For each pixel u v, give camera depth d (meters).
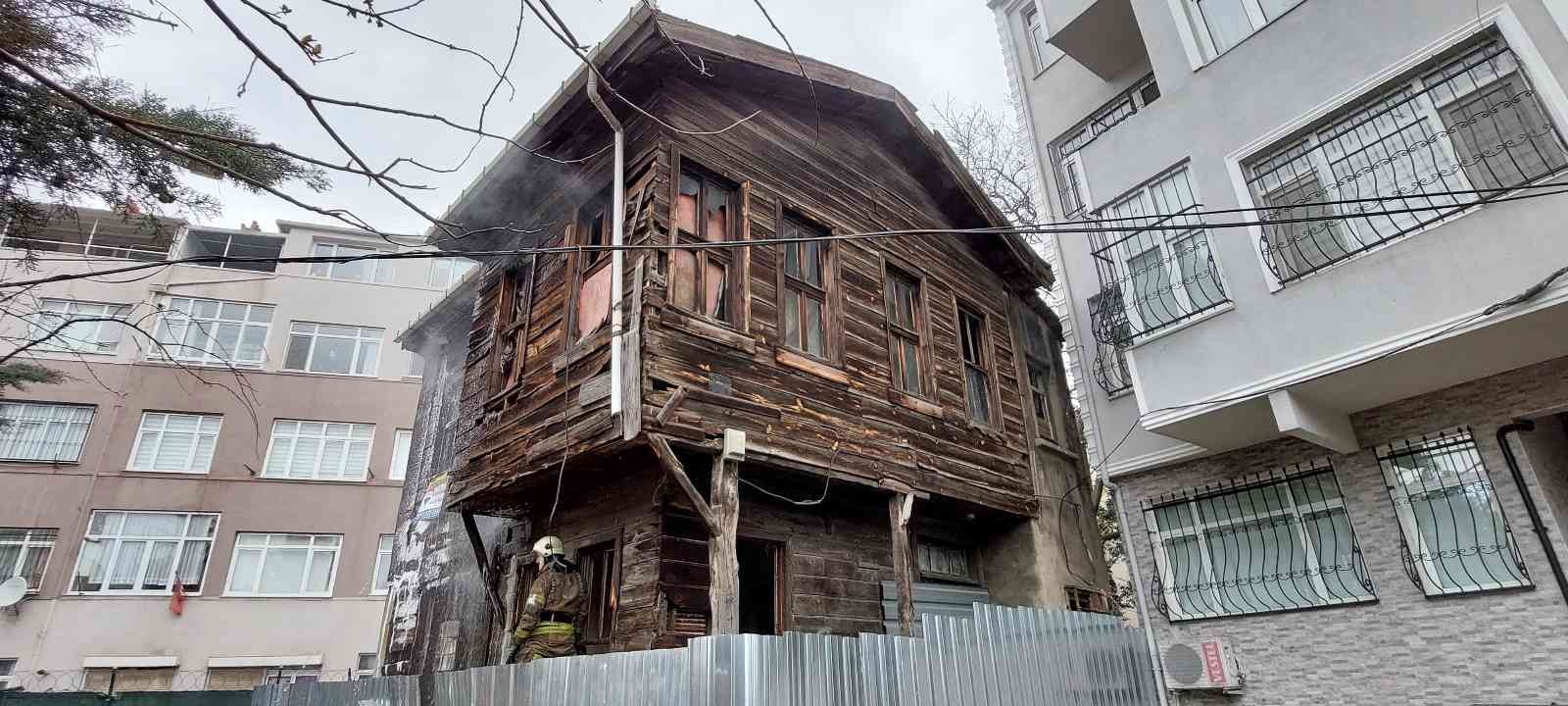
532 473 7.09
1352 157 6.86
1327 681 6.80
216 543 19.08
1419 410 6.74
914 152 9.99
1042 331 12.59
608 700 4.68
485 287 9.80
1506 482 6.16
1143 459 8.56
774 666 4.45
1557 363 6.09
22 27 4.45
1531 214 5.68
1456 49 6.36
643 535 6.92
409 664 10.59
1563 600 5.73
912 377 8.91
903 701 5.09
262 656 18.47
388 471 21.17
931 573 9.11
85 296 20.31
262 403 20.75
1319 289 6.62
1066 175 10.89
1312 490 7.32
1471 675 6.05
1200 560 7.94
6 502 18.02
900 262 9.30
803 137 8.68
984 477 9.11
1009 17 12.47
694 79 7.68
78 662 17.12
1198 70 8.05
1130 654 7.43
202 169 5.47
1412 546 6.57
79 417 19.28
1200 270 7.61
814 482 7.44
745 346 6.93
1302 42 7.27
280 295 22.11
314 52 2.54
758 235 7.62
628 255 6.74
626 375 6.16
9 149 4.97
